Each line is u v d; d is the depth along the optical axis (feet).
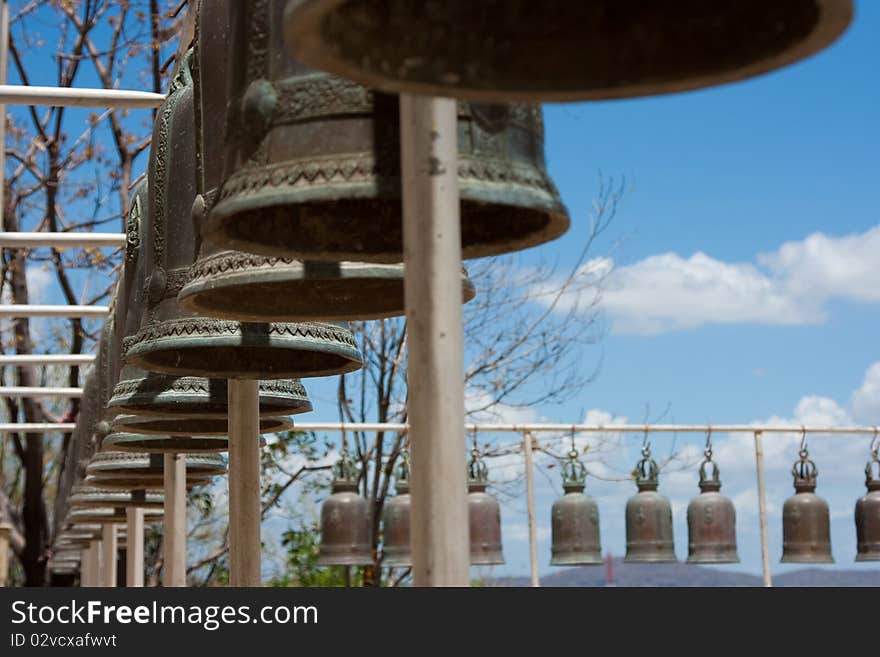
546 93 9.02
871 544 41.01
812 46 8.31
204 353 18.52
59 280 71.26
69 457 47.65
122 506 42.78
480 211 12.55
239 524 20.12
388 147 11.22
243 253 14.60
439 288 9.71
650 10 8.95
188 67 18.39
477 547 35.70
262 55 11.60
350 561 34.55
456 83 8.93
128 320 21.58
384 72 8.73
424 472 9.62
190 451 27.43
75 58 67.05
